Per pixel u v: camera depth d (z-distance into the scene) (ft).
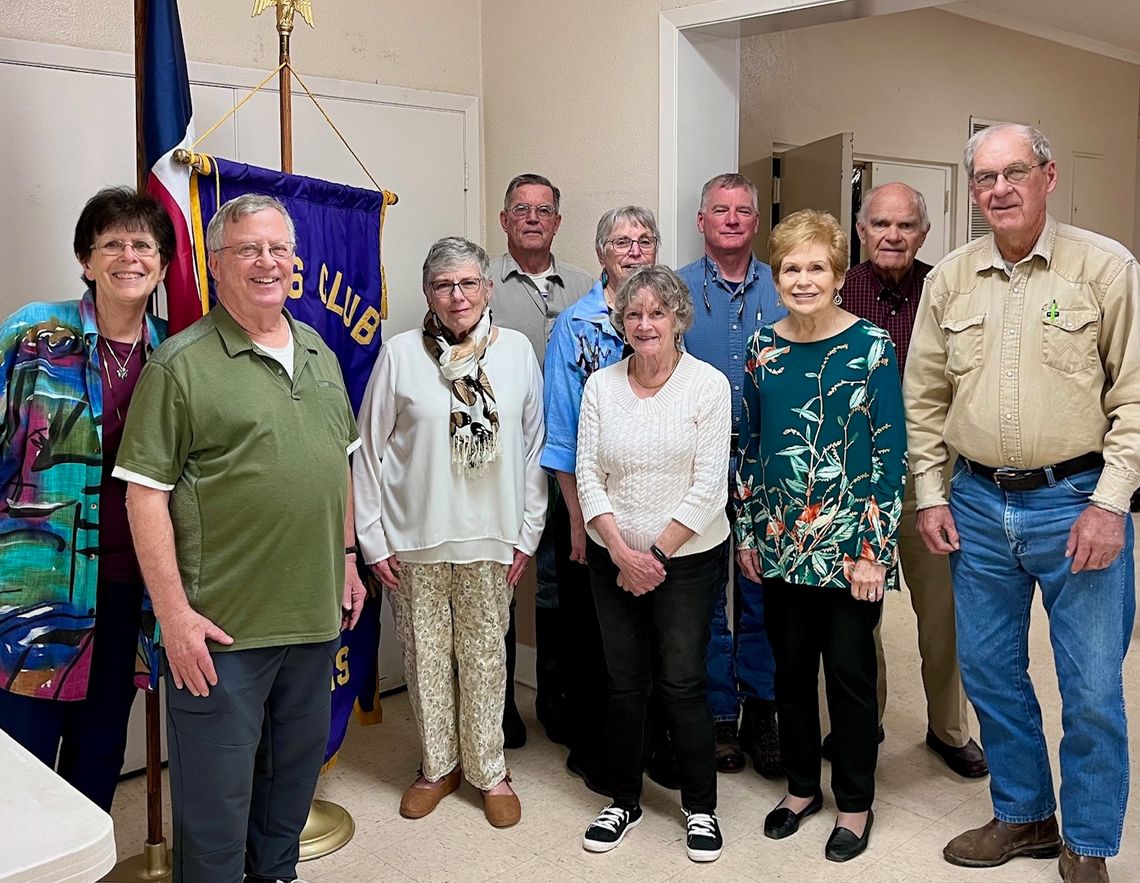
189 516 6.49
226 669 6.57
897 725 11.14
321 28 10.96
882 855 8.54
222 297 6.64
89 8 9.39
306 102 10.86
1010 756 8.36
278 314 6.76
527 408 9.28
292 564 6.68
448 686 9.30
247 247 6.44
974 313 7.76
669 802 9.52
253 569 6.56
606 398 8.50
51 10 9.16
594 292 9.40
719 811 9.34
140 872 8.16
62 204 9.32
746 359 8.74
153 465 6.33
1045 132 22.70
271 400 6.57
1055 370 7.44
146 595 7.31
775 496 8.34
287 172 8.74
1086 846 7.89
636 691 8.72
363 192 9.11
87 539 7.04
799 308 8.02
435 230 12.19
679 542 8.14
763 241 16.37
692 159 11.08
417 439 8.77
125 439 6.40
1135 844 8.64
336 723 9.12
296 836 7.47
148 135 7.61
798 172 15.89
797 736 8.85
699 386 8.29
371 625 9.39
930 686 10.09
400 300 11.91
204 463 6.45
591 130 11.57
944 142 20.01
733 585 11.40
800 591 8.50
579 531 9.17
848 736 8.47
